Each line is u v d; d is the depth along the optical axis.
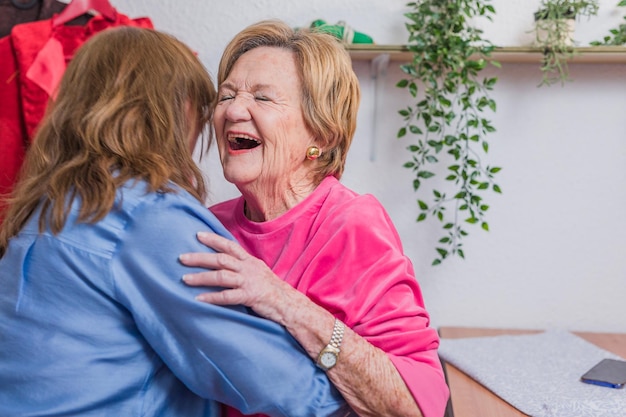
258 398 0.93
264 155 1.10
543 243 2.14
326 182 1.17
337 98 1.13
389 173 2.13
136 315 0.92
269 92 1.10
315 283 1.08
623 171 2.11
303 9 2.11
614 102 2.08
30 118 1.74
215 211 1.29
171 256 0.92
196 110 1.10
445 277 2.16
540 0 2.05
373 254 1.08
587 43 2.07
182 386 1.01
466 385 1.60
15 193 1.05
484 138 2.11
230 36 2.14
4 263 0.98
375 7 2.09
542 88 2.09
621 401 1.43
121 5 2.14
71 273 0.92
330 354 0.96
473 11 2.04
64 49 1.83
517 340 1.93
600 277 2.14
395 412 0.99
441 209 2.12
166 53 1.05
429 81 1.96
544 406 1.41
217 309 0.92
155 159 0.97
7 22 1.88
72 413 0.90
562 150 2.11
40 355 0.91
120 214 0.93
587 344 1.90
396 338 1.03
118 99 0.99
